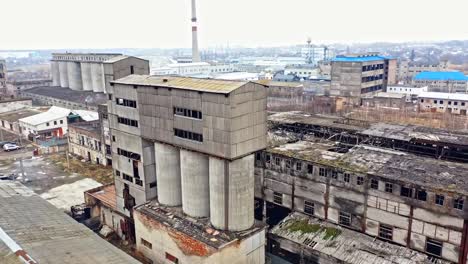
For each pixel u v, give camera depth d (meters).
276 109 105.75
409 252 33.50
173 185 39.38
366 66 107.25
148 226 38.56
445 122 81.31
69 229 34.06
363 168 36.88
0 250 27.16
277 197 43.44
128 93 40.22
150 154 40.91
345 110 97.88
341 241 35.88
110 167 68.62
